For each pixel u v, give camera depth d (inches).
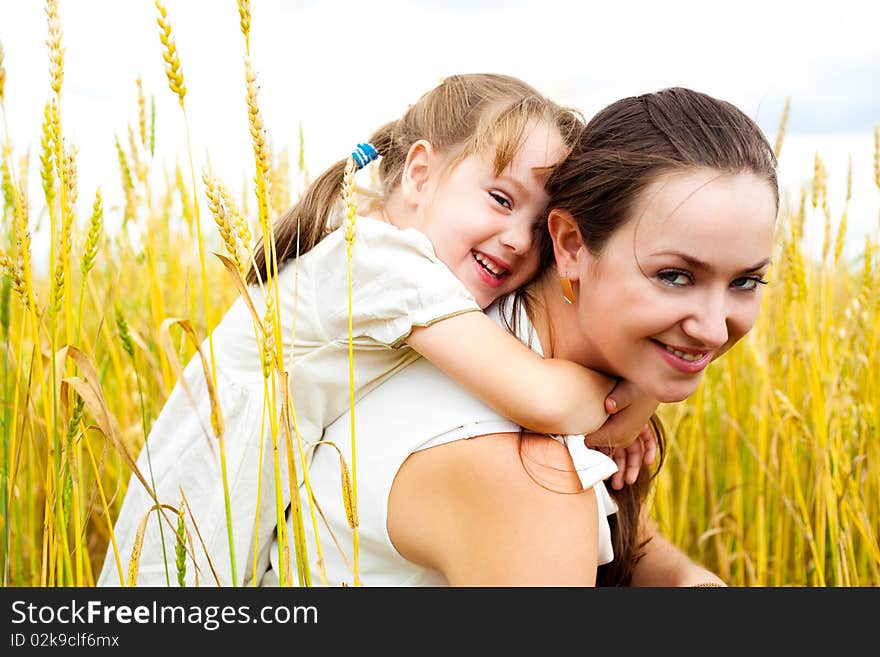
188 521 77.6
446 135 85.9
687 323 61.2
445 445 63.1
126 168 122.3
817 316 127.3
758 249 60.8
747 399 148.9
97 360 128.1
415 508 64.6
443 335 66.4
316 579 72.1
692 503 147.6
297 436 62.0
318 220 80.9
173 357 58.7
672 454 144.6
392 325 68.2
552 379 64.6
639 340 63.3
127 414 120.7
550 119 82.6
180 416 83.1
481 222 78.7
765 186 61.1
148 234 114.8
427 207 85.2
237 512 74.7
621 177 62.0
